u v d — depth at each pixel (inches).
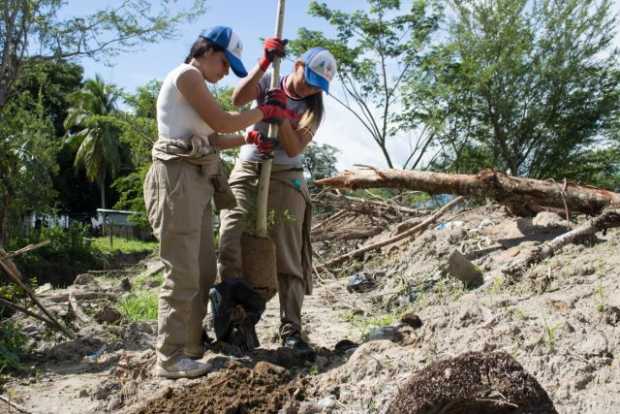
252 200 188.7
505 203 324.8
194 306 175.9
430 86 901.8
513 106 922.1
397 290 280.5
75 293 306.2
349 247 428.1
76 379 180.4
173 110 164.2
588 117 940.0
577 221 309.3
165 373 165.2
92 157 1675.7
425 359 154.2
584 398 128.6
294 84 185.5
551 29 919.0
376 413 135.3
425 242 334.3
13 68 695.7
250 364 173.0
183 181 162.9
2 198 671.8
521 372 113.9
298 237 192.4
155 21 703.1
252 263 182.5
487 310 174.9
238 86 187.8
